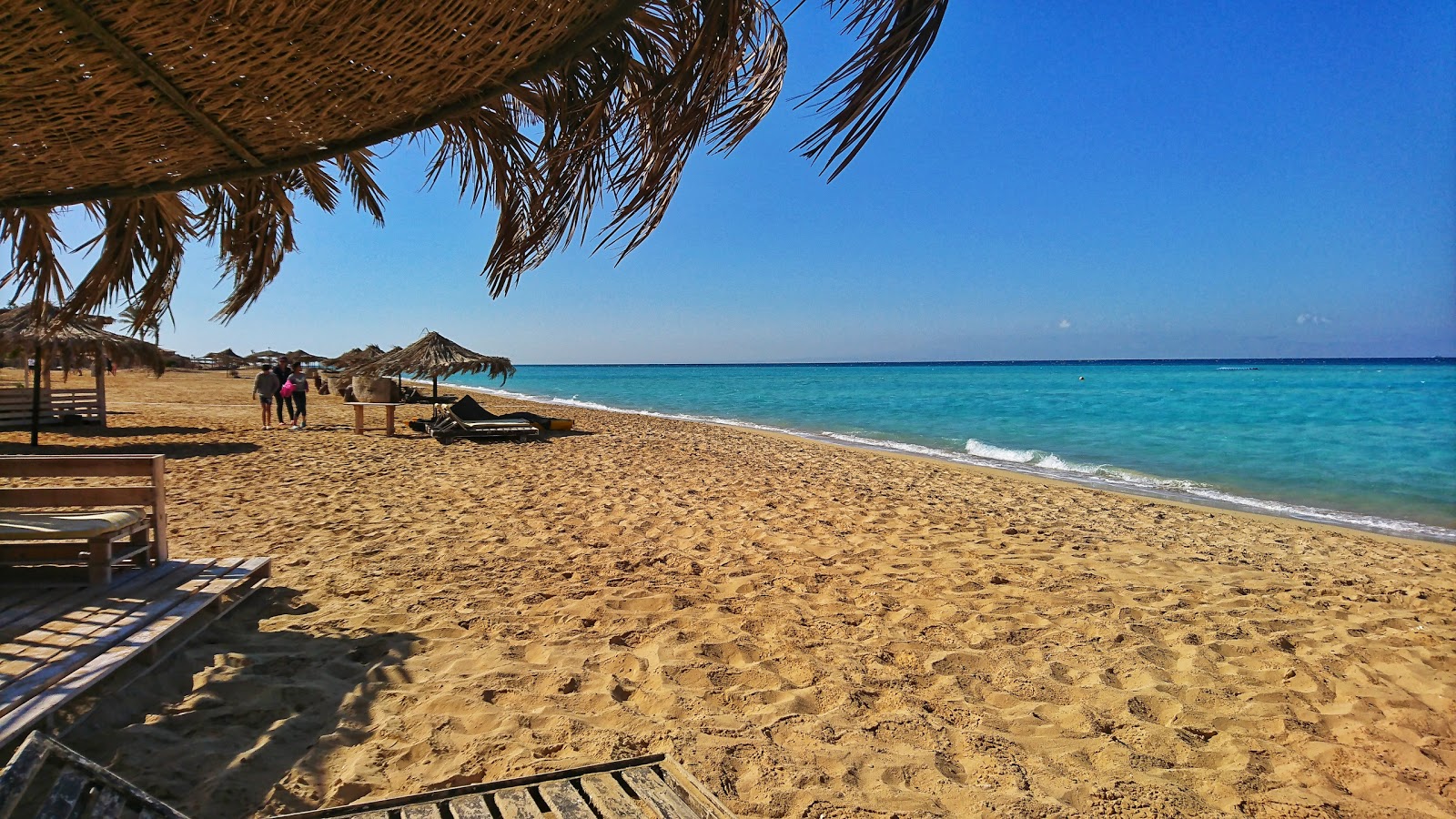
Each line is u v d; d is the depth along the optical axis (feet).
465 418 50.19
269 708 10.39
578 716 10.57
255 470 32.42
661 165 4.80
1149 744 10.39
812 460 43.96
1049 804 8.85
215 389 105.70
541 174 5.28
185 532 20.84
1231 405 107.65
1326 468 47.85
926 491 32.42
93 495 14.17
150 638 10.93
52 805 5.45
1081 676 12.67
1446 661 13.79
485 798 7.07
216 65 4.12
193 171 4.98
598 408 108.58
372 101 4.53
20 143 4.42
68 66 3.95
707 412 105.50
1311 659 13.71
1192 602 16.96
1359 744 10.59
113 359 40.27
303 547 19.49
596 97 5.00
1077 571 19.27
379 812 6.77
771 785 8.99
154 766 8.75
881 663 12.91
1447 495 38.29
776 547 21.02
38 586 13.07
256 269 6.47
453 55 4.28
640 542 21.11
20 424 47.21
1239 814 8.84
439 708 10.57
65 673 9.41
